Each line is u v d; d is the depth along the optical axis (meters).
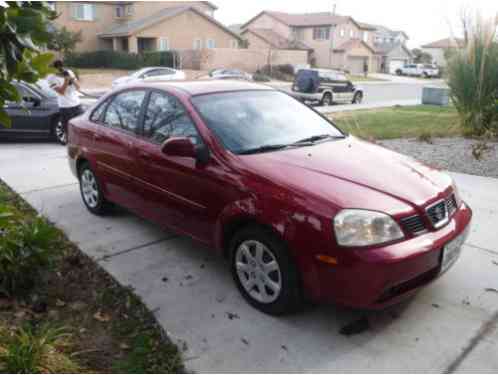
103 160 4.95
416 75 62.50
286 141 3.99
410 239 3.06
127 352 3.00
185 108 4.07
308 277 3.08
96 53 40.62
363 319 3.38
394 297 3.05
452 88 10.56
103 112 5.13
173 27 43.81
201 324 3.33
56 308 3.46
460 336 3.19
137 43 43.34
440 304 3.58
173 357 2.95
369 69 63.97
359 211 2.98
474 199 6.08
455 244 3.36
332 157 3.71
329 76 21.58
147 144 4.32
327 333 3.22
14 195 6.20
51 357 2.71
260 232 3.30
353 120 13.86
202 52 40.91
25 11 2.30
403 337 3.18
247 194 3.36
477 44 10.01
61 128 9.84
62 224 5.19
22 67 2.42
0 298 3.48
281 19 63.00
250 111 4.23
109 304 3.55
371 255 2.89
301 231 3.05
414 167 3.78
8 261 3.50
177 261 4.29
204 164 3.71
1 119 2.59
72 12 42.91
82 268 4.14
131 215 5.48
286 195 3.18
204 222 3.80
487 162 7.89
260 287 3.43
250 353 3.02
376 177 3.39
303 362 2.94
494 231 5.00
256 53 44.22
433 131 11.26
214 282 3.91
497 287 3.84
